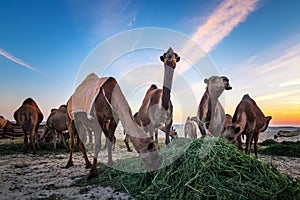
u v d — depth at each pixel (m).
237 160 4.16
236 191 3.64
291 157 8.85
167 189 3.86
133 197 3.92
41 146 11.93
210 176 3.79
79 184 4.70
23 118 9.94
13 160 8.06
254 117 7.26
